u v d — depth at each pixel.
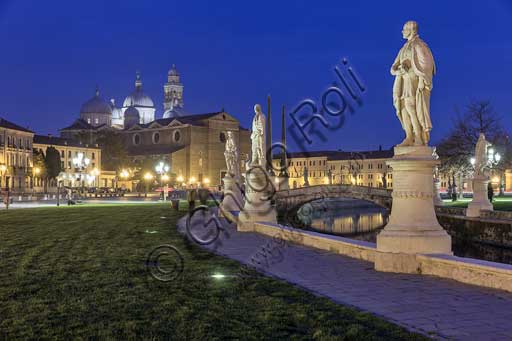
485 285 11.86
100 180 155.88
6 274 13.82
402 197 13.95
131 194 114.44
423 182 13.88
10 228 28.00
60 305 10.46
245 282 12.69
